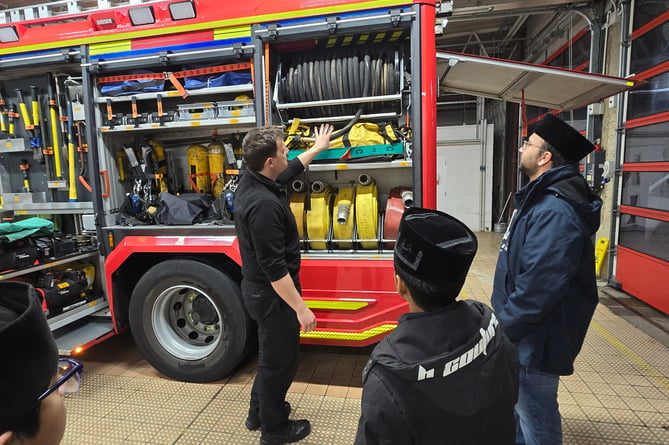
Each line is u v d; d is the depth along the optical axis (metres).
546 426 1.48
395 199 2.40
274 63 2.55
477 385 0.72
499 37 8.01
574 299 1.45
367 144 2.32
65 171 2.94
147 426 2.16
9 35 2.70
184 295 2.76
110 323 3.00
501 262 1.60
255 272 1.80
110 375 2.73
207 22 2.41
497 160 9.70
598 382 2.57
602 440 2.01
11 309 0.57
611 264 4.67
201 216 2.66
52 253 2.64
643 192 4.12
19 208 3.00
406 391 0.70
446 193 9.26
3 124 2.97
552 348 1.42
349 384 2.56
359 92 2.42
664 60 3.77
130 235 2.65
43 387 0.54
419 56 2.15
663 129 3.81
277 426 1.95
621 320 3.62
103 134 2.75
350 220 2.38
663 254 3.81
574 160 1.50
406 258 0.81
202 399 2.41
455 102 9.45
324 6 2.25
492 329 0.81
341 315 2.41
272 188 1.81
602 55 4.78
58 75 2.83
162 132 3.05
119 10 2.54
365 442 0.72
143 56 2.52
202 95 2.72
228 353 2.50
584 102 3.59
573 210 1.37
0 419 0.49
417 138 2.19
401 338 0.75
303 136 2.42
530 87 3.31
